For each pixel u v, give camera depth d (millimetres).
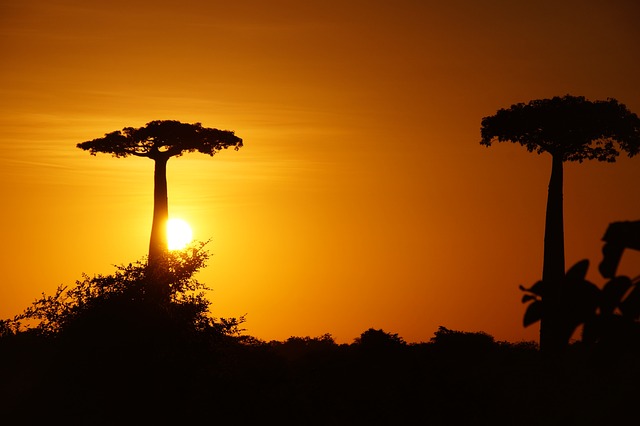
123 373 51594
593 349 11227
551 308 11422
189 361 52188
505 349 78750
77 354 51688
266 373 54062
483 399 55531
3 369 51688
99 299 52812
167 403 51688
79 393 51594
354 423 54531
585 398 44844
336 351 70188
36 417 51062
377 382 58938
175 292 54000
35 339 52875
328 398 55375
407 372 59500
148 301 52875
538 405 51344
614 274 11180
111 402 51531
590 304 11203
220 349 54062
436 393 56344
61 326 52719
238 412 52188
